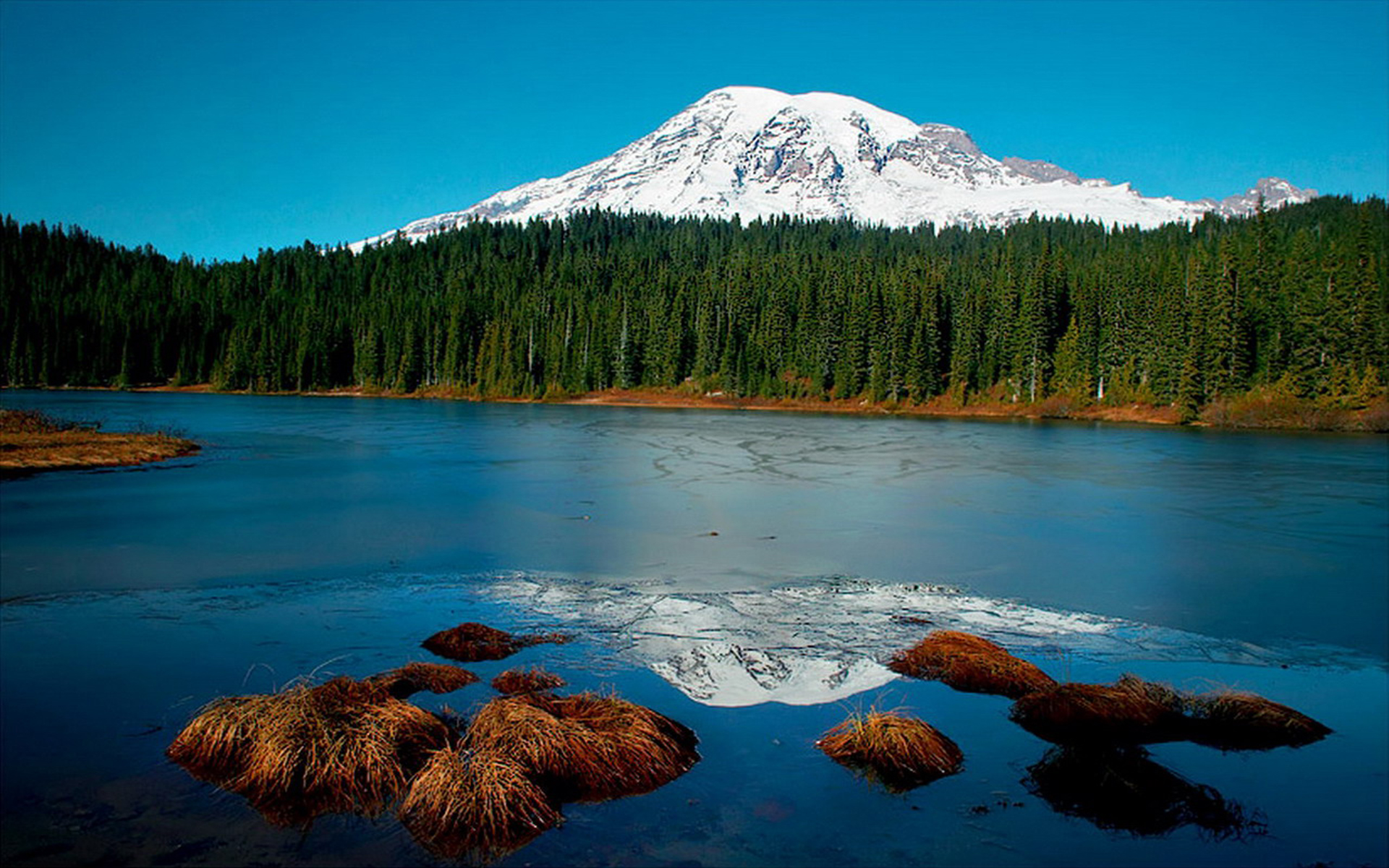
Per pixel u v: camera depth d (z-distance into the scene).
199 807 6.54
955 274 118.75
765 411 91.06
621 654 10.16
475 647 10.14
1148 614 12.84
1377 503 25.67
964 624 11.91
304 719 7.29
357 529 18.94
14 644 10.30
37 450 30.88
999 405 92.75
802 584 14.14
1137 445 49.66
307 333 121.38
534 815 6.46
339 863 5.87
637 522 20.33
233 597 12.81
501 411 81.00
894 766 7.34
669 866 5.92
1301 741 8.16
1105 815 6.74
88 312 126.75
